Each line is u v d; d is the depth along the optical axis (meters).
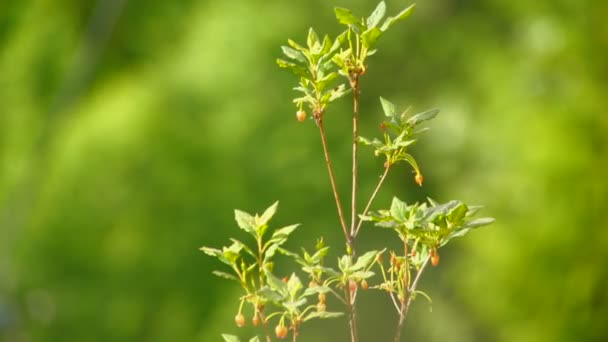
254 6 11.96
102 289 12.07
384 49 11.49
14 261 12.38
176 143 12.05
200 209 11.84
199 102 12.05
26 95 13.64
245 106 11.81
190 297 11.75
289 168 11.54
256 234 2.86
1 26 14.03
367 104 11.59
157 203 12.04
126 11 13.20
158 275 11.88
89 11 13.77
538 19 10.59
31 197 12.70
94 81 13.26
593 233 9.50
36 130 13.46
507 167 10.11
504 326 9.89
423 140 11.02
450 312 10.52
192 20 12.83
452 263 10.50
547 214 9.65
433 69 11.45
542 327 9.60
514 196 9.80
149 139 12.15
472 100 11.02
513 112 10.39
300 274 11.15
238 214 2.90
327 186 11.43
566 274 9.52
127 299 11.94
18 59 13.75
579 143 9.77
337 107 11.56
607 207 9.55
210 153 11.88
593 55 10.28
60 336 12.09
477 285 9.95
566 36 10.39
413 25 11.55
